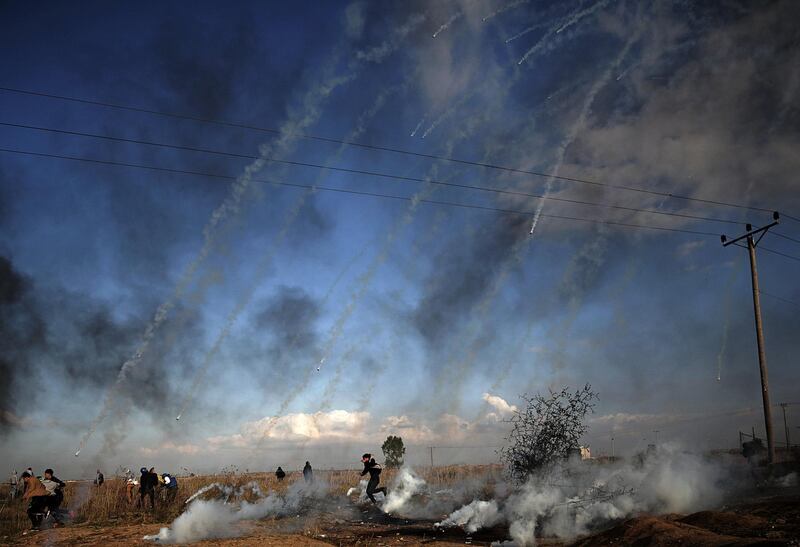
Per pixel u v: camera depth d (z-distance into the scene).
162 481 22.62
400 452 47.84
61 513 19.91
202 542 13.66
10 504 23.55
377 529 16.22
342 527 16.88
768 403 26.39
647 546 10.07
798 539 8.99
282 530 15.98
